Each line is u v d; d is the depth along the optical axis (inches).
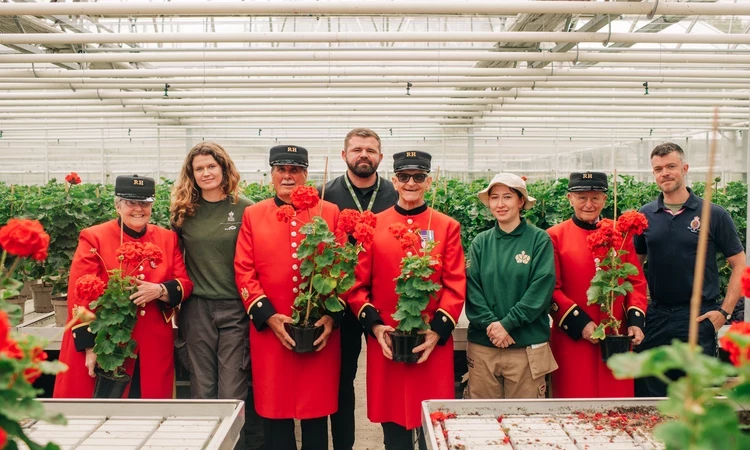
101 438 77.6
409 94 386.0
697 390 41.7
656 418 83.7
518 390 122.4
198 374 130.3
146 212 125.3
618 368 40.5
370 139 144.4
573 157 724.0
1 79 334.0
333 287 113.0
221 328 130.9
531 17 260.5
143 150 711.7
